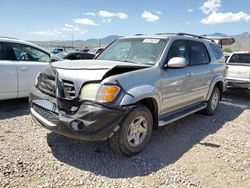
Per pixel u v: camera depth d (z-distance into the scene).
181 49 5.12
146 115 4.02
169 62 4.43
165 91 4.45
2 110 5.97
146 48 4.82
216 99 6.76
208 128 5.52
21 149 3.95
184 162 3.87
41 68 6.39
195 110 5.57
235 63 9.68
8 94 5.91
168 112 4.80
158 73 4.29
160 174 3.49
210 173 3.60
